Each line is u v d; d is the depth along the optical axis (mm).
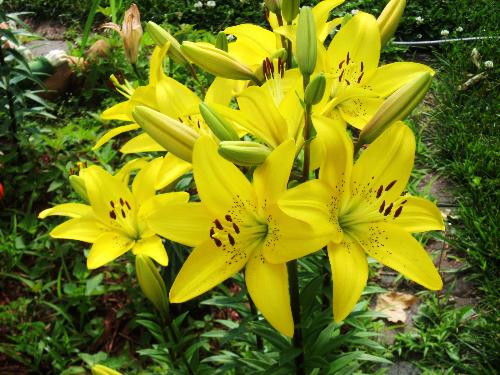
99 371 550
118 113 586
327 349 648
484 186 1206
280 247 458
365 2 1866
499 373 919
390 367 962
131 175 1150
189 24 1914
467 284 1077
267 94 458
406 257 482
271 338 652
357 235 492
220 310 1059
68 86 1594
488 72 1481
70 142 1376
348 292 452
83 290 1066
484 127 1349
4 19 1219
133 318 1054
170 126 475
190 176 905
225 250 478
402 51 1709
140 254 622
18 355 998
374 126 503
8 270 1138
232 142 441
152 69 562
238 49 586
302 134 488
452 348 963
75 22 1905
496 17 1729
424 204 501
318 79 442
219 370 743
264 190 455
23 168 1316
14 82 1289
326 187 459
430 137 1387
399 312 1038
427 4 1866
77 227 682
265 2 614
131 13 832
